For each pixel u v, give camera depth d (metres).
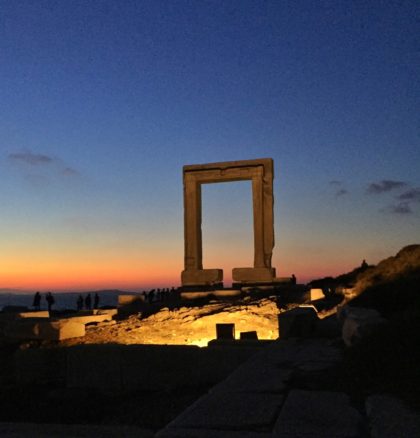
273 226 34.00
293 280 33.69
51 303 36.53
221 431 5.09
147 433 5.85
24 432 5.81
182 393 12.20
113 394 12.92
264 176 34.47
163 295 40.25
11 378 16.64
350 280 30.44
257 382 7.60
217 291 29.70
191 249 35.00
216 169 35.22
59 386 14.81
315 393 6.68
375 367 7.38
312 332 13.30
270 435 4.92
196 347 13.08
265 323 20.48
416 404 5.73
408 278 17.23
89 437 5.63
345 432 5.00
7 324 22.27
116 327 21.84
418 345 7.55
